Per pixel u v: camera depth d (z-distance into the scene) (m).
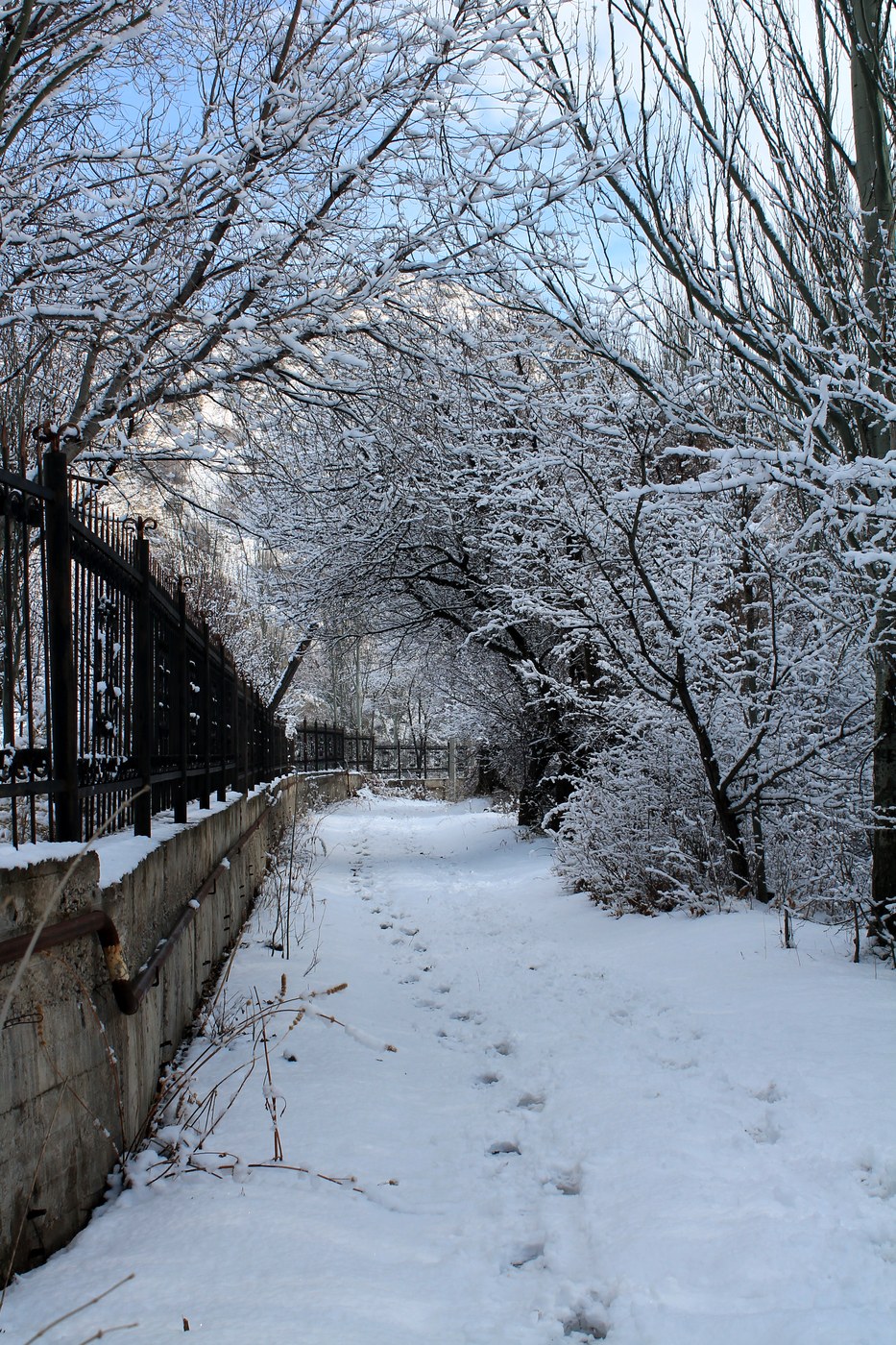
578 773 15.94
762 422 8.34
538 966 8.11
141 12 6.26
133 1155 4.22
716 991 6.27
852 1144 3.71
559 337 8.49
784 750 9.12
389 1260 3.44
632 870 9.96
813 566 8.28
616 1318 2.92
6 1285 2.89
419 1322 3.00
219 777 9.04
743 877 8.93
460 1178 4.23
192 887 6.34
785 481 6.11
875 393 5.91
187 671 6.89
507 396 9.01
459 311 9.91
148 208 7.03
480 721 21.14
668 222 7.02
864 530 7.12
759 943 7.27
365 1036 6.18
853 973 6.17
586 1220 3.60
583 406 8.34
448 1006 7.20
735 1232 3.25
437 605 18.84
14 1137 3.10
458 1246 3.58
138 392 7.76
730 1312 2.82
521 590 10.95
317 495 13.47
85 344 7.42
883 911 6.65
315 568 17.08
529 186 7.63
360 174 7.35
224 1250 3.38
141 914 4.60
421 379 8.64
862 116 6.61
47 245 6.98
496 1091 5.32
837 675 8.27
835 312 7.04
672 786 9.73
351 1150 4.48
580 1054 5.61
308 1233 3.56
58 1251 3.37
